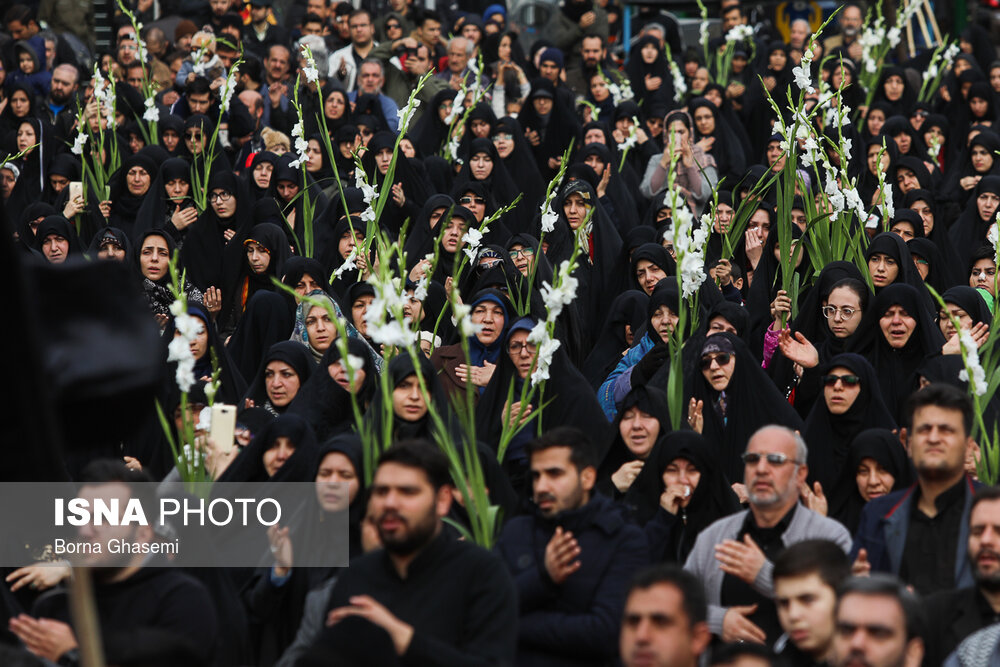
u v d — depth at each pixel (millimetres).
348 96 48531
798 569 14773
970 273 30875
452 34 56812
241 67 47688
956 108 51906
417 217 38250
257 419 22453
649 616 13695
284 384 24469
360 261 29422
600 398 25984
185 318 19234
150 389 7723
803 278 31312
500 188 41062
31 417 6672
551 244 35156
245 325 30000
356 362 17391
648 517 19359
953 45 52531
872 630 13188
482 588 15031
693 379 23891
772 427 17547
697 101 46594
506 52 52188
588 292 34219
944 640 15578
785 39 67562
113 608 16125
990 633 15000
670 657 13648
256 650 18062
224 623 17484
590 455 17203
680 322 22172
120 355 7656
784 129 30875
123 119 46344
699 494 18922
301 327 28078
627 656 13797
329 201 38281
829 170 30188
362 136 43156
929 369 24109
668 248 32719
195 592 16297
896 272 28688
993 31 69250
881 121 48406
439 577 15094
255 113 45094
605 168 40938
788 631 14828
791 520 17359
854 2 66000
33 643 16125
